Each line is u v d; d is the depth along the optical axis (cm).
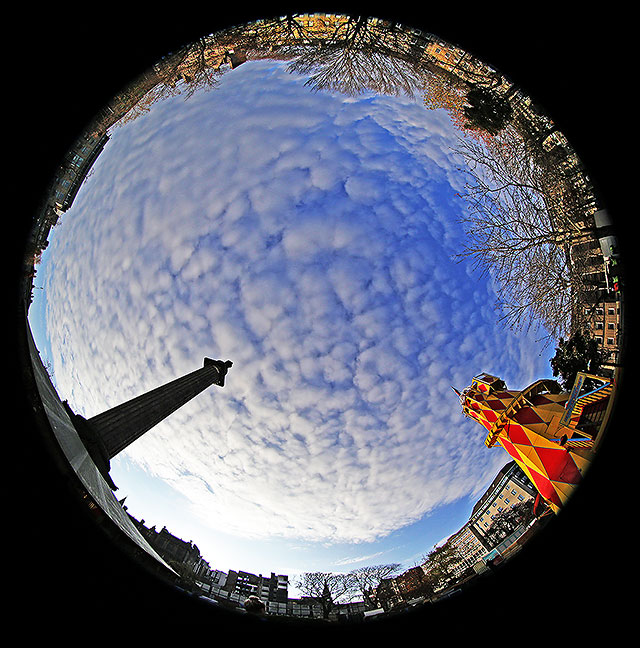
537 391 1975
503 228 1719
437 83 1639
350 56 1845
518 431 2003
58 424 1114
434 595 922
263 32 1641
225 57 1911
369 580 2375
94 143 1427
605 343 1418
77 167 1374
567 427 1524
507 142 1472
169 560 1762
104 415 1625
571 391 1532
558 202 1341
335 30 1681
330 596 2336
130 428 1708
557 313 1692
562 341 1709
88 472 1174
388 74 1898
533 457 1838
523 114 1296
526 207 1551
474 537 2461
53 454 865
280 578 3203
